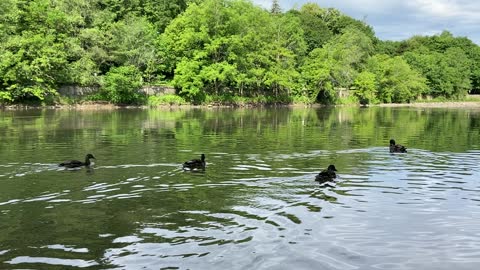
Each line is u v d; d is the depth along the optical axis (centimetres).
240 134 2911
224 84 7275
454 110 7388
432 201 1261
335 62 7888
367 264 828
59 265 802
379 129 3472
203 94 6806
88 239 932
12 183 1412
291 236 959
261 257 845
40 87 5281
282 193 1320
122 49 6191
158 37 7231
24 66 5028
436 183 1486
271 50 7369
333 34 11638
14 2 5434
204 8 6975
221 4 7256
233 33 7075
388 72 9381
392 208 1184
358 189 1388
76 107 5659
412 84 9425
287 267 805
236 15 7006
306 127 3528
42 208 1149
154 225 1020
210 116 4644
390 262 840
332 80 8069
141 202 1210
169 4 8331
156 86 6656
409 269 812
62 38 5691
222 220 1059
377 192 1351
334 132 3153
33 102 5428
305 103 7750
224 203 1205
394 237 970
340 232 993
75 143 2353
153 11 8100
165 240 927
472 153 2172
